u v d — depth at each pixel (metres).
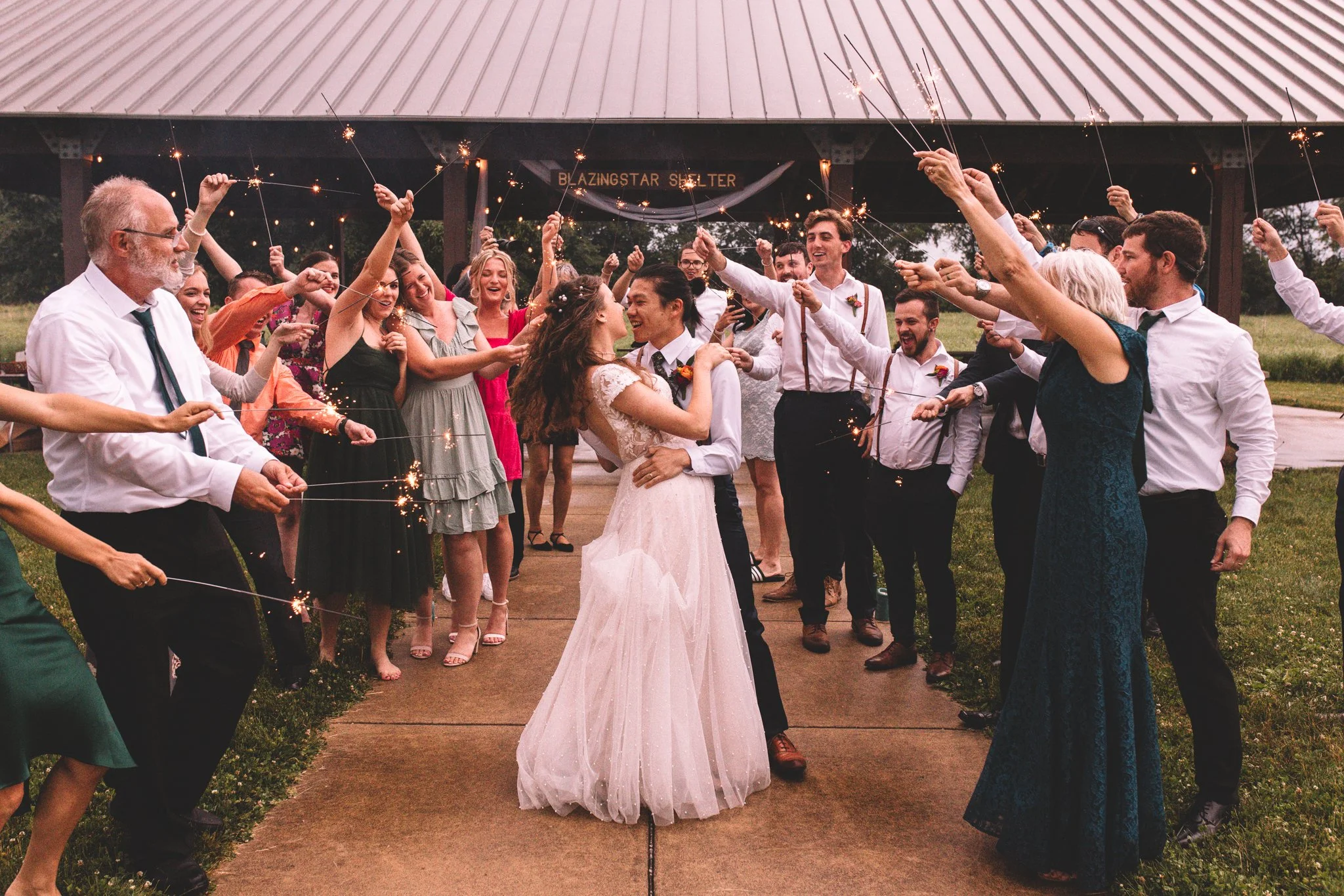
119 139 10.91
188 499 2.76
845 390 4.95
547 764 3.25
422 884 2.82
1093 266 2.81
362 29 12.67
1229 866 2.84
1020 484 4.00
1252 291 35.53
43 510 2.26
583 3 13.62
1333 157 11.16
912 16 13.15
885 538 4.63
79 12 13.24
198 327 3.98
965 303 3.98
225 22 12.84
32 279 30.94
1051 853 2.78
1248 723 3.89
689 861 2.96
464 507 4.58
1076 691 2.75
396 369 4.46
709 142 11.20
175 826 2.81
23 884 2.43
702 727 3.31
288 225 22.81
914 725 4.01
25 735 2.22
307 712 3.96
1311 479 9.62
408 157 11.11
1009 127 11.00
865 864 2.96
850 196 11.04
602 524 8.02
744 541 3.62
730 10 13.38
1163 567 3.14
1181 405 3.11
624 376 3.27
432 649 4.92
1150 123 10.46
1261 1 13.65
